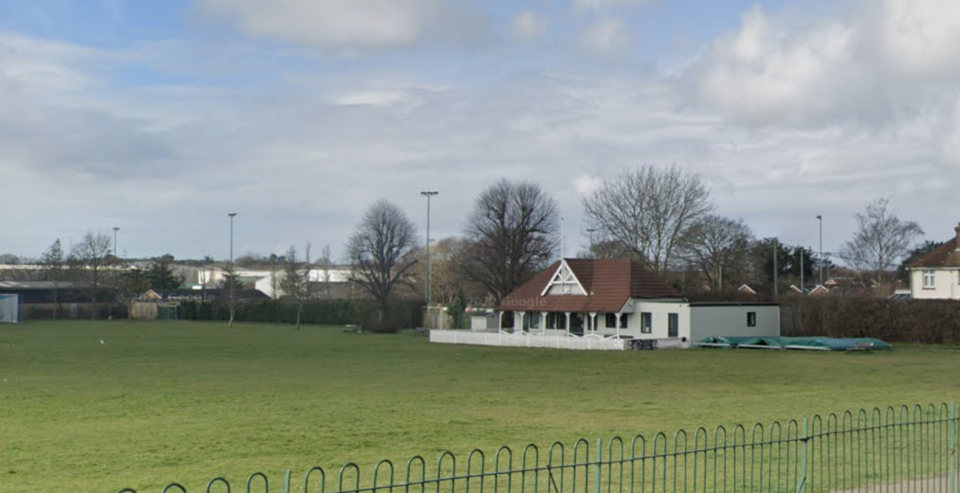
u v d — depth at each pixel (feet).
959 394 98.27
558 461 55.36
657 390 102.83
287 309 359.66
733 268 332.80
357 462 55.16
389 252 338.34
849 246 305.32
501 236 295.89
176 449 59.77
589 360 158.81
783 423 72.13
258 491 46.65
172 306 403.13
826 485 46.85
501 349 194.49
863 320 208.23
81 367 135.23
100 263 431.84
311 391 100.01
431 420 74.74
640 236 288.71
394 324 279.28
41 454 57.82
